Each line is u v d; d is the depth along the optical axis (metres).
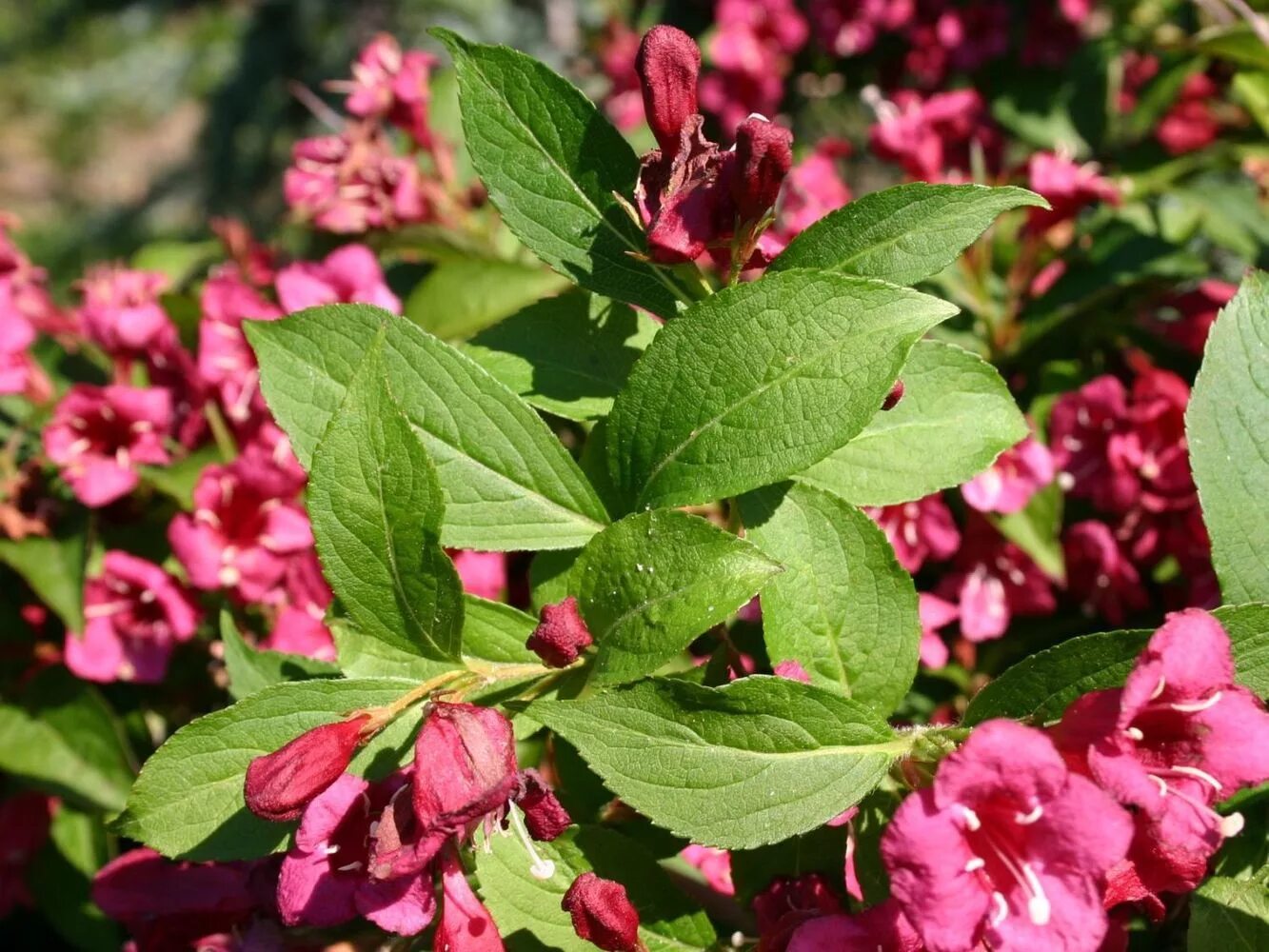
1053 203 0.30
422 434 0.19
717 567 0.17
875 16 0.47
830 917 0.16
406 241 0.34
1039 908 0.14
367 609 0.18
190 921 0.23
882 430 0.21
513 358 0.21
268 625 0.29
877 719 0.17
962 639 0.29
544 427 0.19
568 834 0.19
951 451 0.20
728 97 0.48
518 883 0.18
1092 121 0.39
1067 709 0.16
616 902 0.17
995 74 0.44
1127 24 0.42
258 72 0.88
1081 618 0.30
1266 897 0.19
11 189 1.20
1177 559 0.28
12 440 0.31
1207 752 0.15
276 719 0.18
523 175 0.20
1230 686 0.15
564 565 0.20
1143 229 0.33
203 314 0.29
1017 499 0.27
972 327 0.31
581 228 0.20
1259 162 0.36
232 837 0.18
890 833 0.14
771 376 0.17
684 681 0.17
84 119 1.26
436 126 0.37
